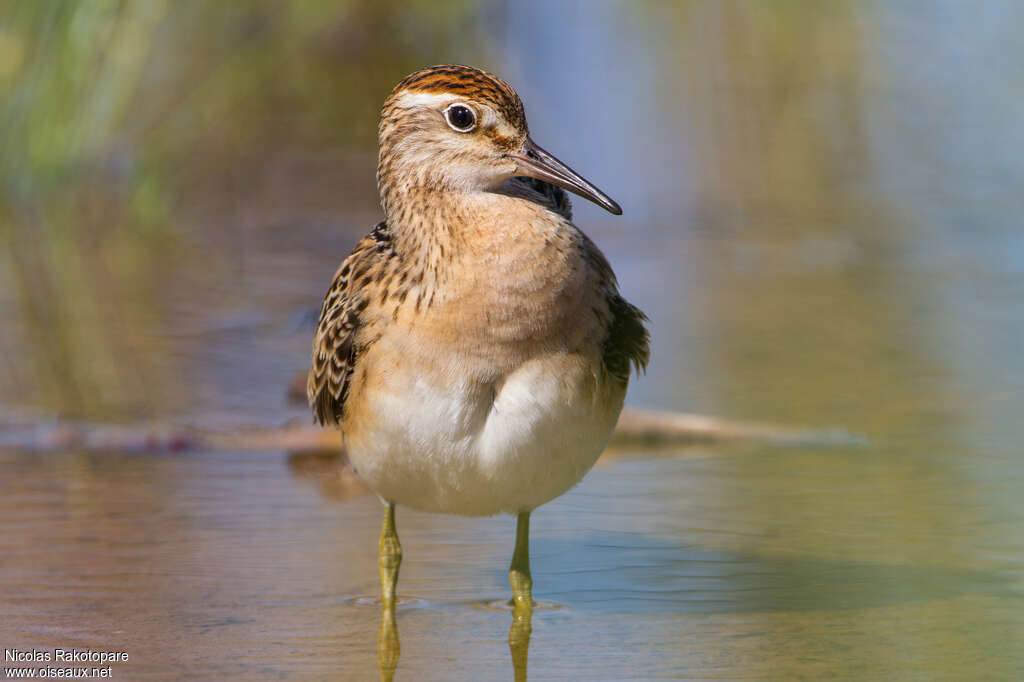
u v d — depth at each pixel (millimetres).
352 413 9688
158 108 23547
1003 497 11445
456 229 9289
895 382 14523
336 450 12891
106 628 9188
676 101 26031
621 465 12508
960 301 17406
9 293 17438
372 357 9375
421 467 9398
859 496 11562
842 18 30203
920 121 25469
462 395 9188
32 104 21516
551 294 9156
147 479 12055
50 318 16516
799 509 11305
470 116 9820
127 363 14969
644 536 10867
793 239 20047
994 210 21266
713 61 28375
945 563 10219
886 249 19656
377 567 10414
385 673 8625
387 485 9656
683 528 11016
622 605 9633
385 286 9492
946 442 12789
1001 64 27922
